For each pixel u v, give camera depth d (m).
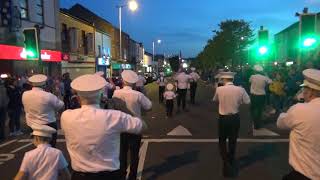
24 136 13.19
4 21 22.45
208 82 51.94
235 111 7.96
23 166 4.79
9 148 11.27
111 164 4.01
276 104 16.98
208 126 14.39
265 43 23.38
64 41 36.16
